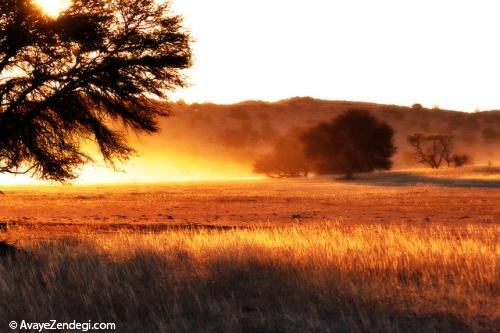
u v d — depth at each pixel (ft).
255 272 55.77
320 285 49.34
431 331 38.96
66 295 49.70
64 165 92.89
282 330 40.60
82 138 96.37
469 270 53.62
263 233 79.56
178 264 60.13
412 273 55.31
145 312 45.24
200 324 42.16
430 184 332.19
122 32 87.86
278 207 191.52
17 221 135.74
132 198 245.24
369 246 66.08
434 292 46.98
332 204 200.34
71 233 104.12
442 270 55.67
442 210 172.76
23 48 84.64
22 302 47.06
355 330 39.47
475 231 91.35
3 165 93.15
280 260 58.80
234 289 51.44
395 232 87.04
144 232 107.76
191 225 124.36
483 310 42.75
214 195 262.06
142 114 93.91
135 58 88.28
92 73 86.63
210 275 55.47
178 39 89.61
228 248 65.67
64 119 88.53
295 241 70.90
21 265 58.03
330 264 56.59
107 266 57.57
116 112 91.81
